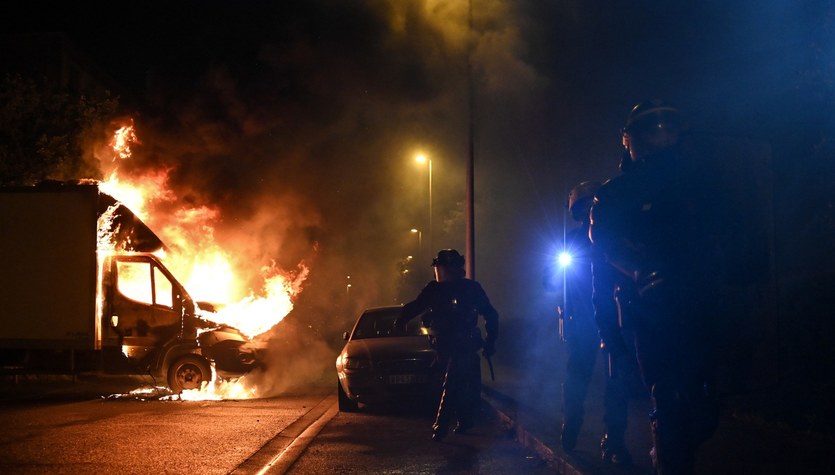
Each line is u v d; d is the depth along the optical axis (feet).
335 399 47.52
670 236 13.67
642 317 13.66
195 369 49.24
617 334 16.93
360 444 30.40
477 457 27.50
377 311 46.32
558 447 25.46
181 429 33.65
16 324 48.67
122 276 49.90
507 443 30.35
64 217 48.73
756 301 13.83
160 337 49.57
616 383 19.48
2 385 55.67
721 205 13.76
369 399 39.22
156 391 52.08
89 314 48.39
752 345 13.79
